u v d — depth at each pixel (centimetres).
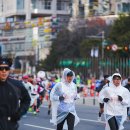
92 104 5581
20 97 1273
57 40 15050
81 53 13175
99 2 16562
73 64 13275
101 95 2055
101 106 3341
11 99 1238
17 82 1277
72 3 19138
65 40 14725
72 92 2105
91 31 14188
